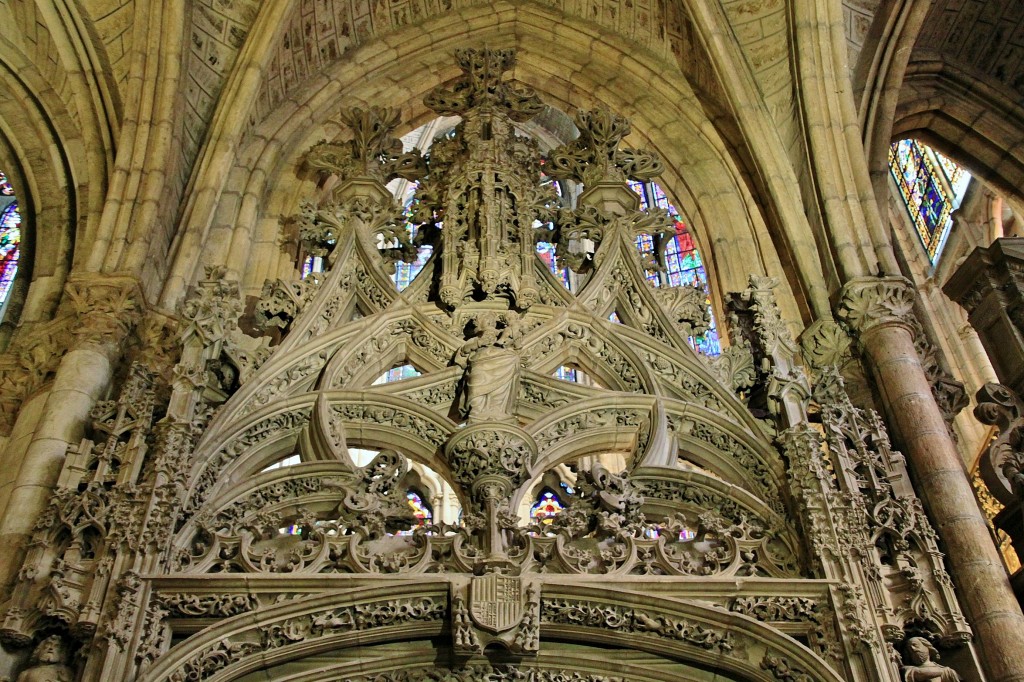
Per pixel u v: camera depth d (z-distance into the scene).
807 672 8.30
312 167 13.15
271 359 10.42
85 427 9.45
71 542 8.23
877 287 11.08
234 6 13.06
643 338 11.05
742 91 13.10
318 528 8.99
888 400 10.34
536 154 13.21
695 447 10.39
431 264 11.77
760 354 11.04
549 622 8.56
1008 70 14.32
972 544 9.05
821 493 9.17
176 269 11.20
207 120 12.55
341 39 14.25
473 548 8.85
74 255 11.46
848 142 12.34
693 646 8.56
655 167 13.02
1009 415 9.92
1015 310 10.46
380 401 10.23
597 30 14.67
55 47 12.63
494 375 10.36
